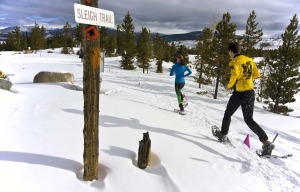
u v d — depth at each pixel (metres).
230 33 21.03
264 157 5.21
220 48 21.44
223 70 20.17
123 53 43.81
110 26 3.53
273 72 22.58
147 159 4.04
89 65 3.32
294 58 21.27
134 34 46.47
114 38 60.03
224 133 5.70
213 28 26.38
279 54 21.89
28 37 84.56
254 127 5.26
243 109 5.36
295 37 21.56
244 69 5.21
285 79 21.70
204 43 26.05
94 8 3.22
